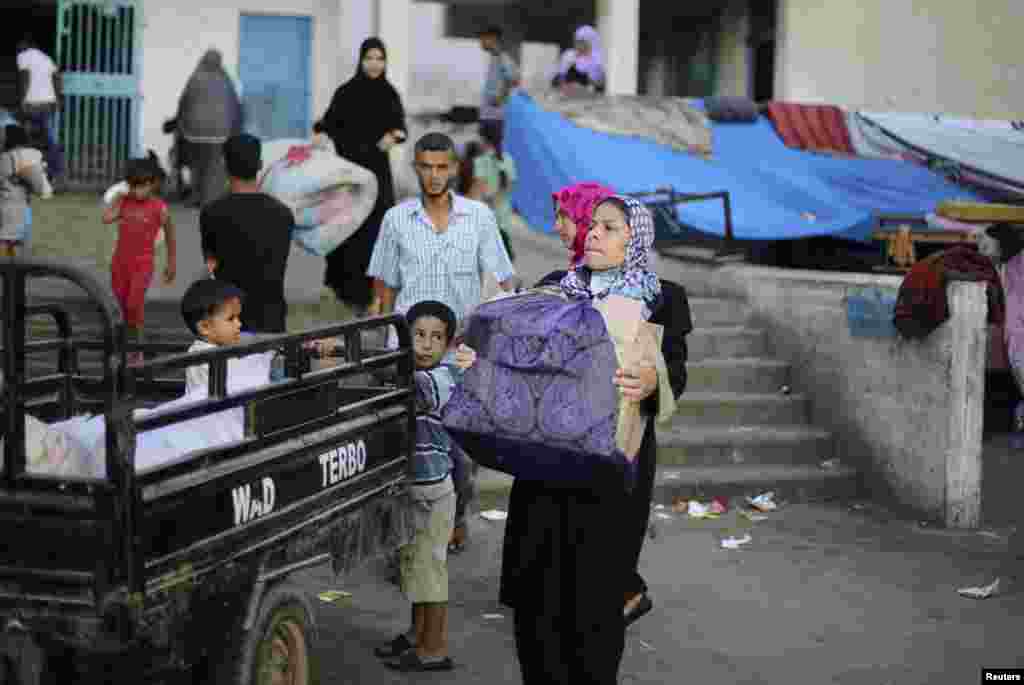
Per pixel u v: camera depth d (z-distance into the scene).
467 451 4.05
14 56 20.23
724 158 12.87
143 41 17.84
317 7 18.50
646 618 5.83
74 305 8.89
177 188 16.52
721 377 9.27
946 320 7.70
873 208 12.38
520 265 11.91
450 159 6.04
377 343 8.97
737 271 10.16
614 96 13.09
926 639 5.60
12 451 3.25
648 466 4.39
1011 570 6.75
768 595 6.23
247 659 3.68
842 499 8.38
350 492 4.25
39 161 10.95
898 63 17.89
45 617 3.23
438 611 5.00
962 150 13.25
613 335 4.00
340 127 9.53
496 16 23.50
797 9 18.19
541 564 4.10
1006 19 17.14
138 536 3.16
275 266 6.49
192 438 3.76
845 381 8.65
